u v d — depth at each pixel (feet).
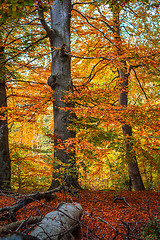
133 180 32.22
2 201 16.71
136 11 28.91
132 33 31.50
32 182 22.75
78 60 34.60
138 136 21.04
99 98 18.88
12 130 35.94
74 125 18.58
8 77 26.89
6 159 27.86
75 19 30.14
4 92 28.94
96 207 16.37
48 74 32.81
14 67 31.37
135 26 30.60
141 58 21.81
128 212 15.20
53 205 15.37
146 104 19.21
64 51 22.97
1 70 25.26
